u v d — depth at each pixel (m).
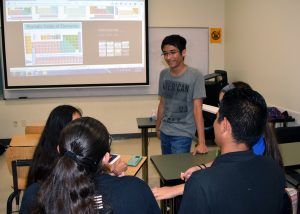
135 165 2.29
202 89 2.51
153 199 1.11
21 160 2.41
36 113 5.45
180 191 1.62
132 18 5.40
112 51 5.43
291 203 1.22
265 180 1.01
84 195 0.91
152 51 5.62
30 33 5.22
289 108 4.02
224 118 1.03
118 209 0.98
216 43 5.80
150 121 3.82
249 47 4.97
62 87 5.39
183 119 2.62
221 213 0.94
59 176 0.92
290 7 3.90
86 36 5.34
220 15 5.77
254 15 4.77
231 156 1.01
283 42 4.08
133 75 5.54
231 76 5.64
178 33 5.67
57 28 5.26
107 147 1.02
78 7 5.26
